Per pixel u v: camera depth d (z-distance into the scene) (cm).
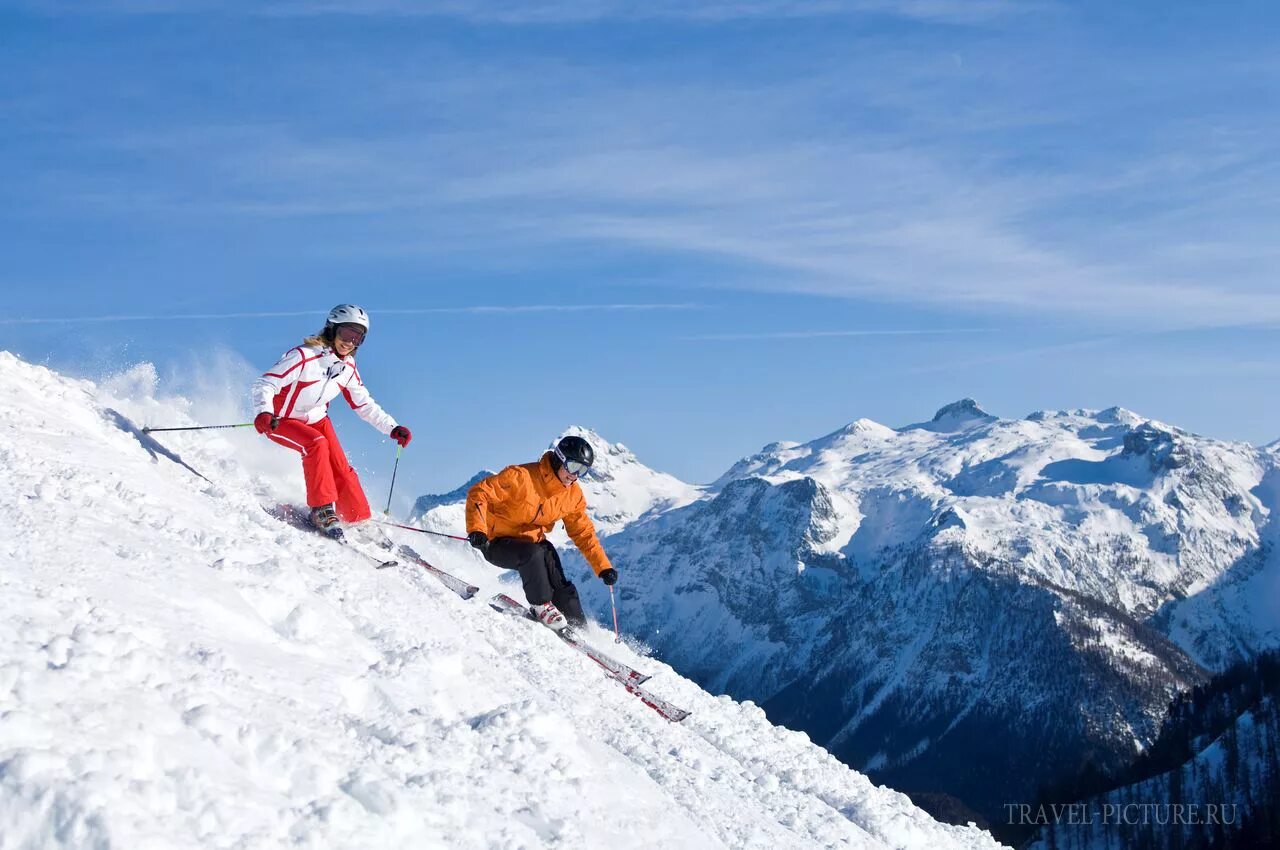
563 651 796
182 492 761
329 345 915
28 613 377
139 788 290
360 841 322
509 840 377
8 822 267
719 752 743
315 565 691
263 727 361
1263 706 11419
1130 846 9794
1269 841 8975
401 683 486
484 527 899
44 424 752
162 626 426
